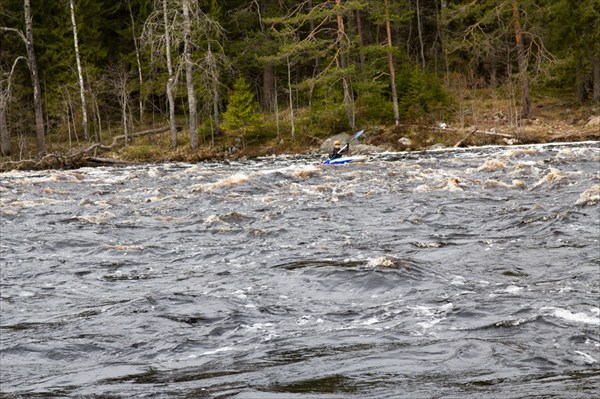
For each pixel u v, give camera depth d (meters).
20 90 58.28
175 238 14.20
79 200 21.48
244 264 11.25
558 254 10.80
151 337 7.34
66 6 59.22
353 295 8.88
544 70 50.53
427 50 72.69
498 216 14.95
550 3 55.12
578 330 6.72
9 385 5.99
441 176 24.39
